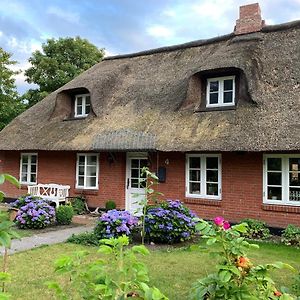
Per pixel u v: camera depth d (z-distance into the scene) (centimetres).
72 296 579
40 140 1686
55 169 1747
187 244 1002
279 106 1187
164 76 1664
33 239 1051
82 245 967
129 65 1894
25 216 1212
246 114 1221
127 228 970
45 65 3222
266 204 1175
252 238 1106
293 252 927
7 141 1819
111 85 1750
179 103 1428
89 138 1515
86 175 1634
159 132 1352
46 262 795
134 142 1358
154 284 656
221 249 315
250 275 280
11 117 2759
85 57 3425
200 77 1397
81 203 1571
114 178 1535
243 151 1130
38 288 627
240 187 1229
